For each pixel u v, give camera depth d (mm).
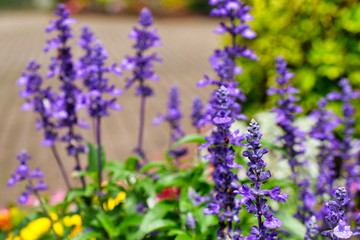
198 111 4344
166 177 3725
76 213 3842
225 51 3754
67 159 8836
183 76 15859
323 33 6844
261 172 2002
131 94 13609
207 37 25031
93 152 4227
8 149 9516
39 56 18828
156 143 9766
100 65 3607
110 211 3748
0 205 6793
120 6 38031
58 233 3871
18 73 16125
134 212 3727
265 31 7082
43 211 3857
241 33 3762
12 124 11156
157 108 12352
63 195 5375
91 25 30375
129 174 3932
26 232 4027
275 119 3760
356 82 6711
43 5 45406
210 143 2416
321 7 6766
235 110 3311
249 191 1998
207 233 3189
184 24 32906
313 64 6863
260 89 7316
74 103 3947
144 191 3930
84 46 3943
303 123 6223
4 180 7883
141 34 4102
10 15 38562
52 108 4086
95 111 3705
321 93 6918
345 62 6703
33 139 10086
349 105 4477
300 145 3812
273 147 3730
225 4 3699
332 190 3838
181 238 3021
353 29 6574
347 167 4559
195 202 3338
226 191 2400
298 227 3268
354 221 3643
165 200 3488
